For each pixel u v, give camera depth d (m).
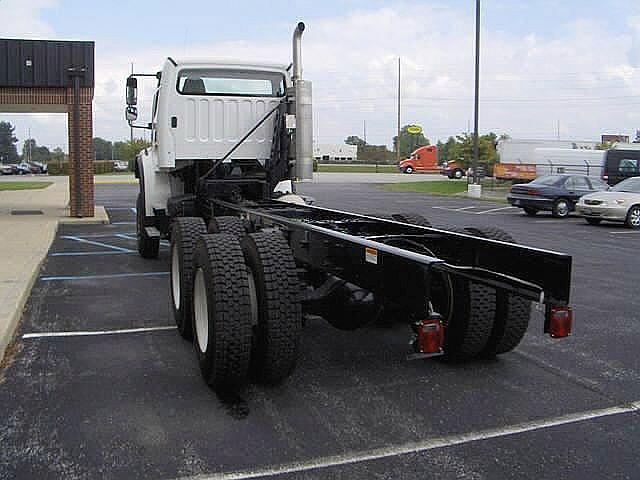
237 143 9.62
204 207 9.66
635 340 6.66
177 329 6.83
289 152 9.56
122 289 8.85
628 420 4.59
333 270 5.29
